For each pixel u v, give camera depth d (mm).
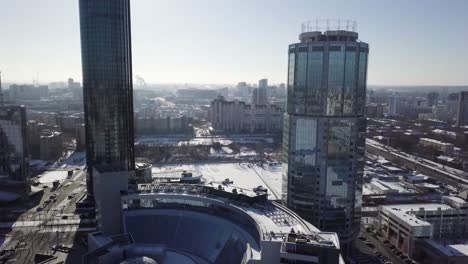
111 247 175750
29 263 191750
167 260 174750
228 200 196375
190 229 194000
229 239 177625
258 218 169500
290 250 129500
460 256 186250
